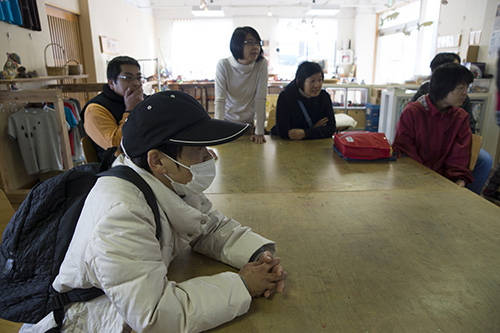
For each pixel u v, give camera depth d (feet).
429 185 4.91
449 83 5.80
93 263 2.02
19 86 11.44
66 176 2.38
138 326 1.99
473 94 11.87
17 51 11.40
